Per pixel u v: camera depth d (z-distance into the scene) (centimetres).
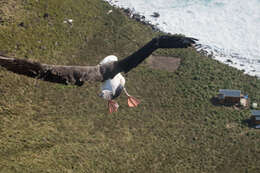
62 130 4519
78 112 4947
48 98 5056
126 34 6800
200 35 7331
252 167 4341
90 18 6919
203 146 4634
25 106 4797
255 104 5466
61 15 6619
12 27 5891
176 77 5931
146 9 7731
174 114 5209
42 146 4072
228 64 6481
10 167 3506
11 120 4478
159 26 7350
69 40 6281
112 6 7488
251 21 7825
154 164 4197
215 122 5116
